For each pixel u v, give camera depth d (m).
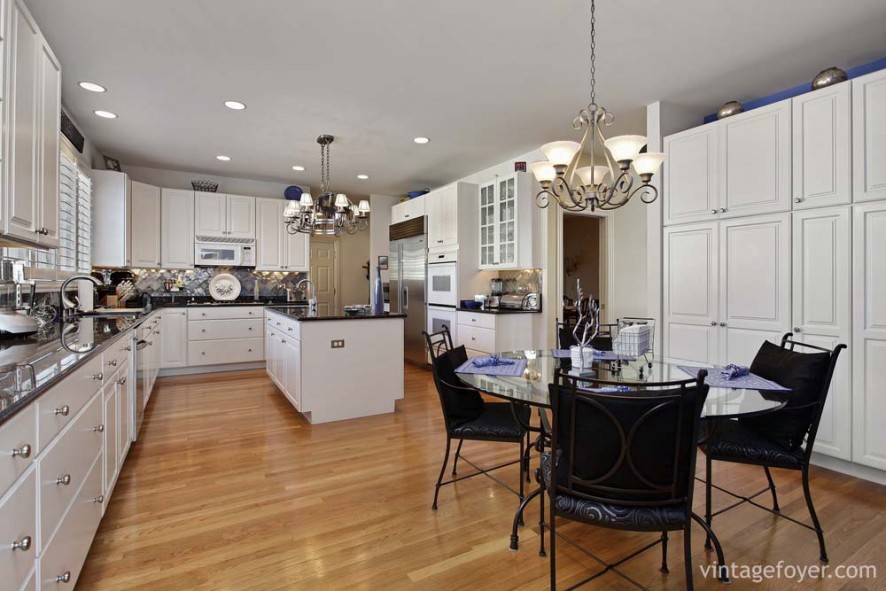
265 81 3.28
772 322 2.95
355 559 1.86
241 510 2.24
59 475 1.40
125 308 5.01
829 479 2.62
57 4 2.36
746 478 2.63
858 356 2.59
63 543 1.44
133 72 3.12
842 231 2.64
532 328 4.95
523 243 4.86
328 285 8.16
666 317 3.59
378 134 4.42
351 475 2.66
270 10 2.44
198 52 2.88
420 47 2.84
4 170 1.71
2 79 1.68
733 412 1.55
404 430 3.46
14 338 2.21
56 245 2.32
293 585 1.70
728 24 2.59
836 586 1.70
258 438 3.27
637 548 1.95
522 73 3.18
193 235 5.66
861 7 2.43
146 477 2.62
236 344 5.64
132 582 1.70
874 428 2.54
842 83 2.64
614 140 2.26
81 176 4.16
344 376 3.72
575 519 1.50
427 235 6.03
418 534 2.04
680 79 3.27
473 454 3.00
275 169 5.74
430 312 5.96
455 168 5.70
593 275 6.05
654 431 1.39
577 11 2.47
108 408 2.14
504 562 1.85
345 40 2.75
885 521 2.15
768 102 3.54
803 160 2.81
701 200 3.35
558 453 1.69
